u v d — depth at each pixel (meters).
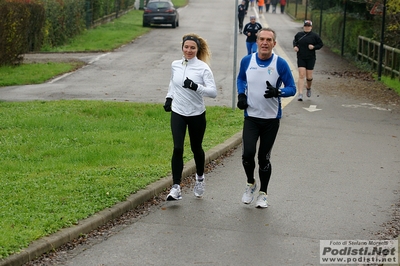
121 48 30.86
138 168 9.45
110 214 7.46
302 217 7.85
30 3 28.59
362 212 8.12
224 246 6.77
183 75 8.10
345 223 7.66
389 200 8.71
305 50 17.33
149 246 6.73
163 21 41.41
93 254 6.47
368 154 11.63
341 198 8.73
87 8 39.00
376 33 25.27
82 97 17.44
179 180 8.20
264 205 8.13
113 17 46.53
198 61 8.15
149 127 13.20
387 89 19.95
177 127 8.13
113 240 6.90
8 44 23.12
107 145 11.36
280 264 6.30
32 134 12.20
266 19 52.78
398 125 14.70
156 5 41.78
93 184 8.51
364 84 20.98
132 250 6.61
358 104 17.28
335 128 14.02
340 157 11.30
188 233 7.17
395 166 10.77
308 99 17.80
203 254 6.53
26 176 9.12
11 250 6.10
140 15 51.69
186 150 10.92
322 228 7.45
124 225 7.40
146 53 28.81
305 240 7.02
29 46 29.56
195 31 40.12
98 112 14.56
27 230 6.60
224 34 38.62
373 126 14.44
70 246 6.66
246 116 7.97
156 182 8.79
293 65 25.70
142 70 23.41
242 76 7.96
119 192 8.13
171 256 6.46
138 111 14.78
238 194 8.81
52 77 21.59
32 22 29.11
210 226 7.43
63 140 11.70
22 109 14.88
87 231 7.02
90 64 25.00
